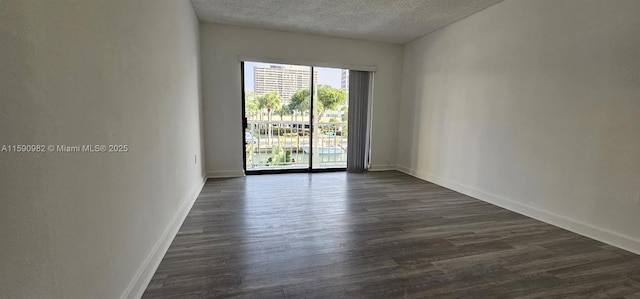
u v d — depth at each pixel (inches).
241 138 170.2
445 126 155.9
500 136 122.3
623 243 83.3
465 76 141.2
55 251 35.0
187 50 114.2
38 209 32.2
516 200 115.7
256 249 79.7
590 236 91.1
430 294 60.8
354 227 97.1
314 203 122.9
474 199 132.9
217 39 157.9
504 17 119.0
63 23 36.4
